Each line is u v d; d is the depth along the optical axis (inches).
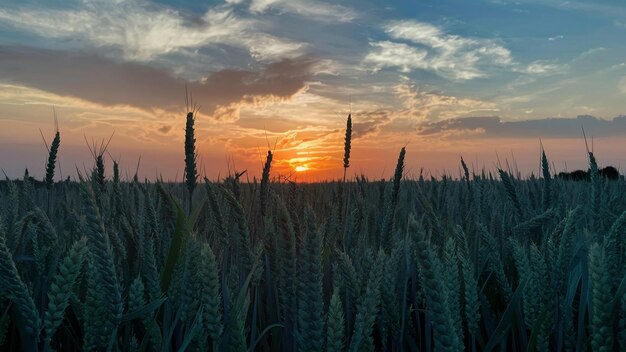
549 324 68.4
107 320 55.7
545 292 69.3
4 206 124.8
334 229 105.6
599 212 111.3
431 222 92.9
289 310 62.0
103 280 52.2
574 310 73.8
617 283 68.7
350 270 67.9
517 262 72.6
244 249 72.6
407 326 76.1
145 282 75.8
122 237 90.2
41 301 70.0
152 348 65.2
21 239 83.4
